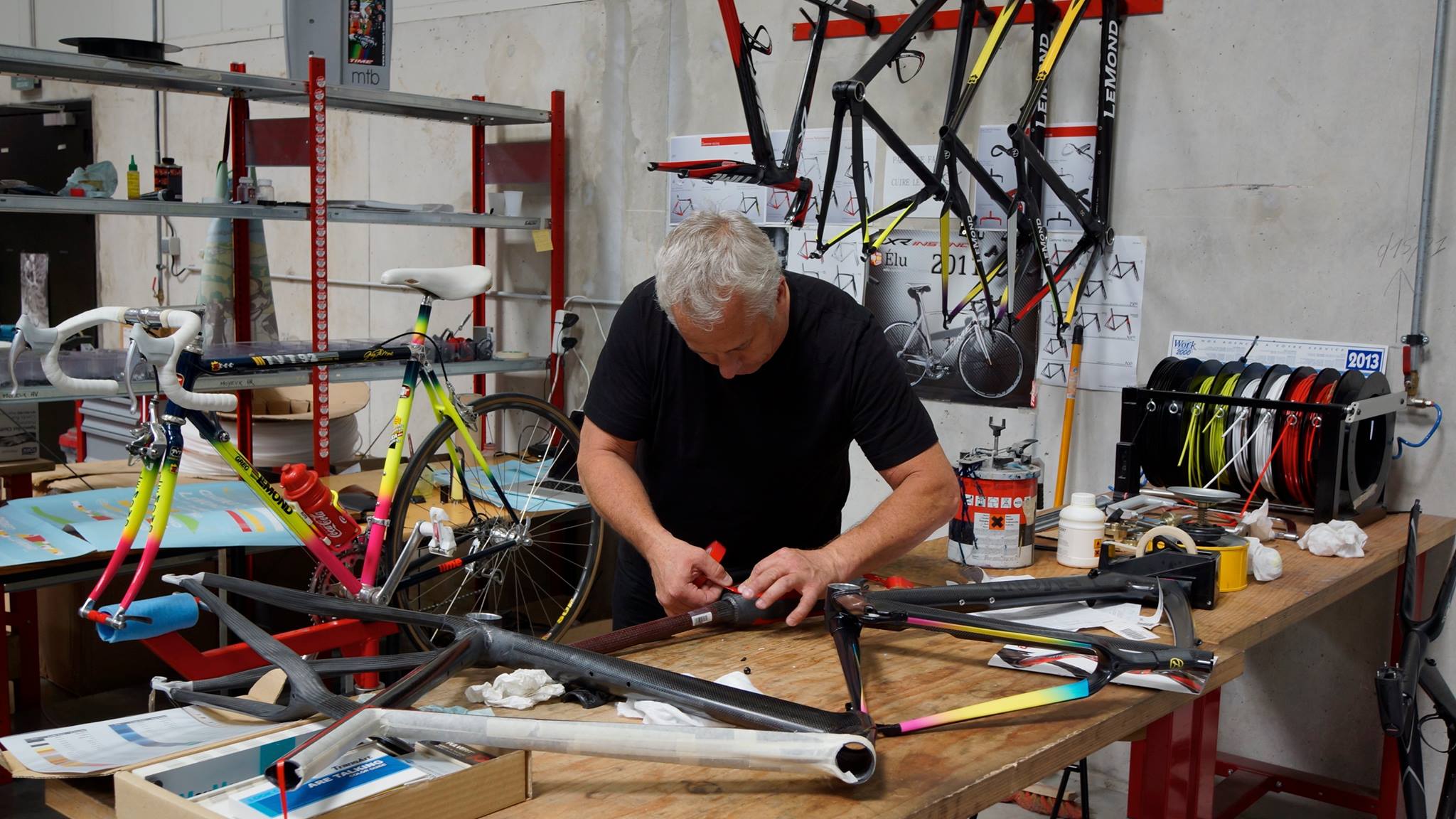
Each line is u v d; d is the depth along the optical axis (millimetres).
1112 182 2980
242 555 2773
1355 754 2752
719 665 1483
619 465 1852
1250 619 1704
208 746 1080
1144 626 1624
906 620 1410
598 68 3984
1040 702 1291
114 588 3111
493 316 4426
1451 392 2549
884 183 3346
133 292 5895
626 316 1874
